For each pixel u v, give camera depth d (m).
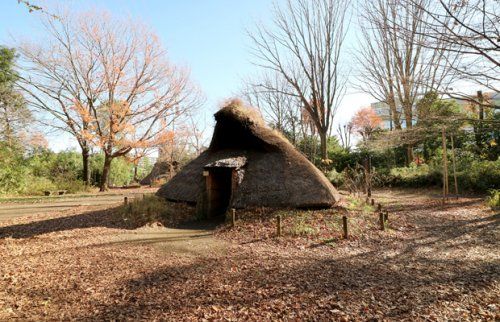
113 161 33.47
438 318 3.66
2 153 20.88
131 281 5.01
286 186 10.48
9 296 4.45
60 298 4.40
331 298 4.23
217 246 7.38
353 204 10.77
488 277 4.98
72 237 8.35
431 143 23.09
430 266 5.65
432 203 13.13
